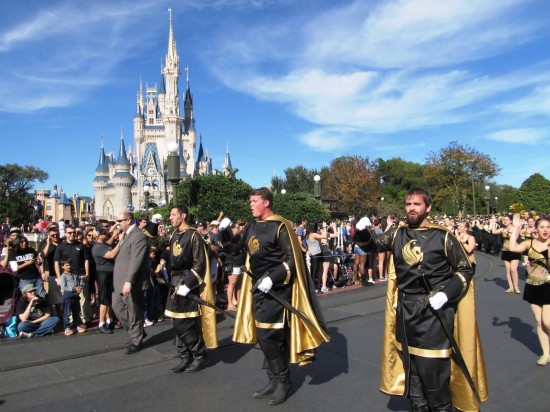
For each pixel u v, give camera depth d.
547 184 65.94
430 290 3.23
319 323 4.46
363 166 57.78
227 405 4.32
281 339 4.41
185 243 5.30
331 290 10.93
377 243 3.53
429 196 3.44
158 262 8.13
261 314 4.39
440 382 3.18
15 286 7.04
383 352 3.55
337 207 59.22
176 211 5.43
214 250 8.93
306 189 80.88
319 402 4.37
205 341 5.29
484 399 3.31
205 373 5.22
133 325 6.01
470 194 47.69
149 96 112.94
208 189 30.33
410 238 3.35
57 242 8.16
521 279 12.47
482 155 46.53
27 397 4.52
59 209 63.75
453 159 46.81
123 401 4.42
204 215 29.38
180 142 108.38
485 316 7.86
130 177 98.88
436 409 3.21
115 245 7.79
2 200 62.78
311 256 10.74
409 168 78.38
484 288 10.95
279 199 35.09
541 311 5.38
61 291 7.15
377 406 4.26
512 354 5.74
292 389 4.71
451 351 3.23
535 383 4.77
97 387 4.79
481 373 3.31
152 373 5.24
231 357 5.83
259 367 5.42
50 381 4.95
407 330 3.27
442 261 3.26
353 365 5.42
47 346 6.29
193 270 5.21
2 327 6.95
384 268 13.09
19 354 5.88
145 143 108.31
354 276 12.37
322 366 5.41
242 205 30.22
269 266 4.46
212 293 5.37
